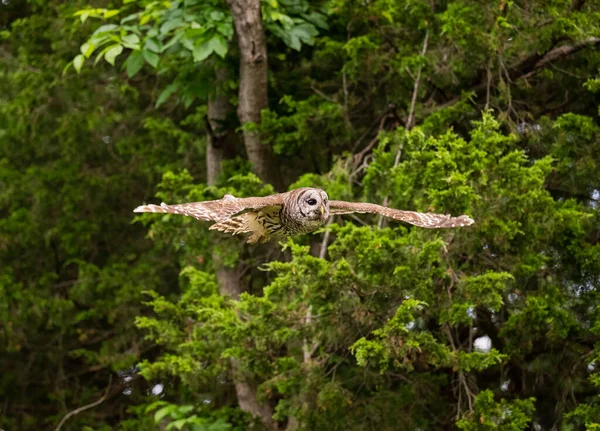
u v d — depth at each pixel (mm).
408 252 13922
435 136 15961
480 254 14734
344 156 17141
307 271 14102
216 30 16500
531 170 14109
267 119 17328
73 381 22844
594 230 16453
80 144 22125
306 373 15133
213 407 19125
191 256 17938
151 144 21406
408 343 13445
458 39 15836
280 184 18188
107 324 22672
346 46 16500
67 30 20719
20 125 21797
